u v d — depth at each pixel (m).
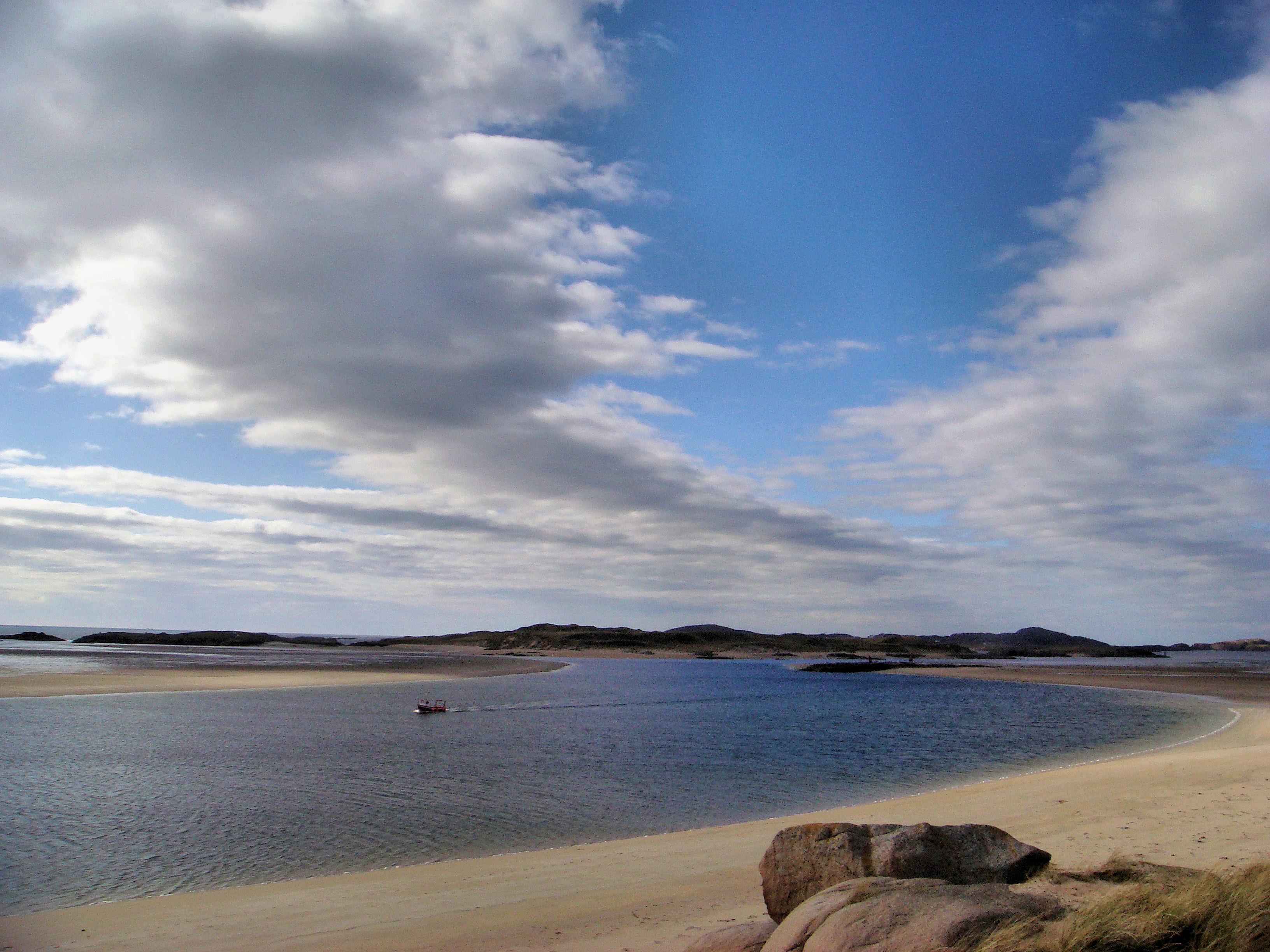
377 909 11.98
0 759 27.67
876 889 7.68
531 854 15.80
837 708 56.28
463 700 56.69
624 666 136.75
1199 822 14.80
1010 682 94.56
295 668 92.31
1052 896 8.06
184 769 26.22
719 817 20.23
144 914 12.19
